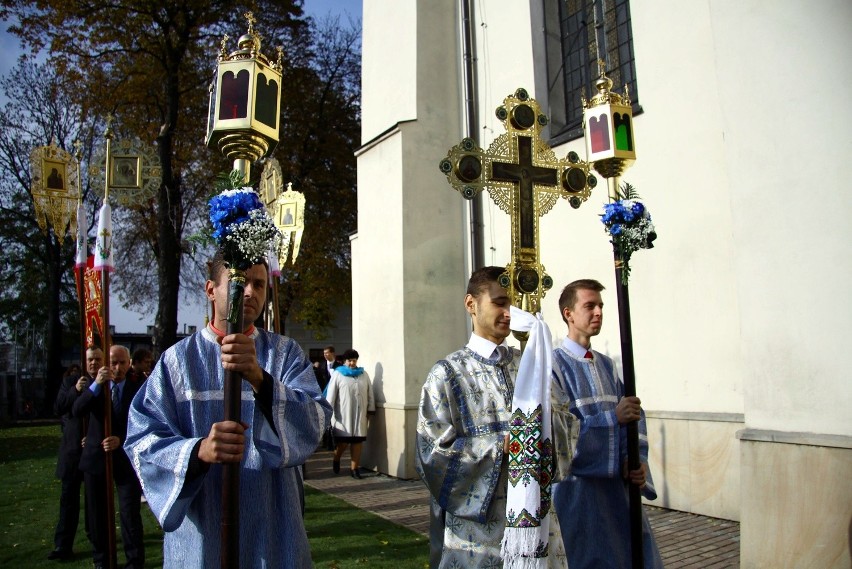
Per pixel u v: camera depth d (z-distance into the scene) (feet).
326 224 67.92
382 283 32.42
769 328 14.84
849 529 13.04
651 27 23.43
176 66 53.31
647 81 23.44
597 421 11.55
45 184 16.94
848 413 13.37
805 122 14.40
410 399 30.27
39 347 105.70
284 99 65.10
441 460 9.39
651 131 23.15
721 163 20.86
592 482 11.65
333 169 71.31
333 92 72.64
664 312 22.29
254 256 7.72
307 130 69.31
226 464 7.38
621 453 11.65
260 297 8.50
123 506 16.34
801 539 13.75
